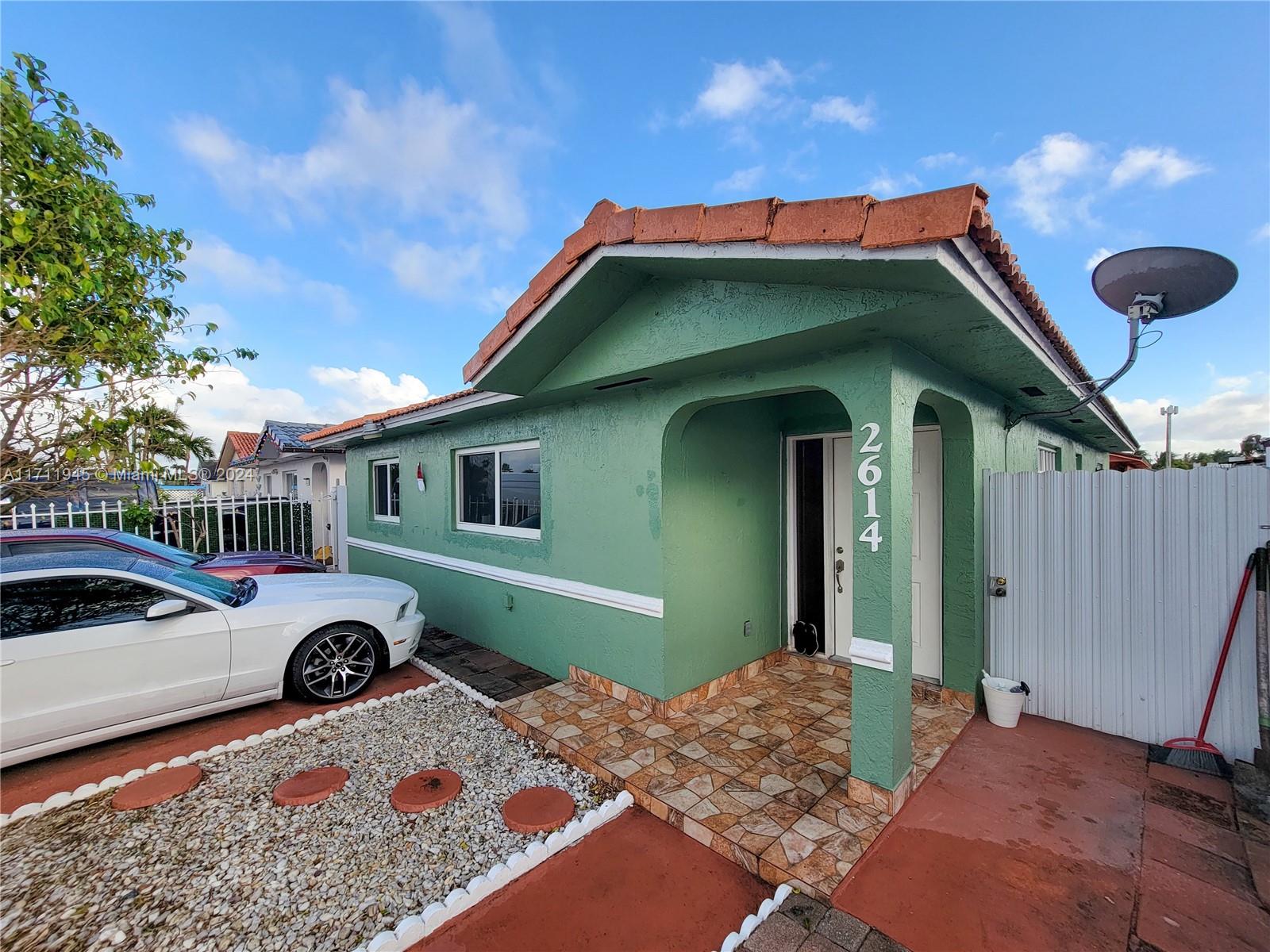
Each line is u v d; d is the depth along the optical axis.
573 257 3.38
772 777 3.44
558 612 5.38
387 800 3.34
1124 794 3.25
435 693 5.18
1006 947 2.18
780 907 2.42
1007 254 2.36
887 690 3.03
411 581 8.10
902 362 3.10
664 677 4.34
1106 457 12.62
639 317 3.74
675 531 4.40
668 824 3.12
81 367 5.45
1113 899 2.43
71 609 3.83
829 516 5.54
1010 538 4.50
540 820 3.06
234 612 4.41
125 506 8.62
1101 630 4.09
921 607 4.98
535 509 5.88
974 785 3.37
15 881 2.65
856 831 2.88
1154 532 3.88
